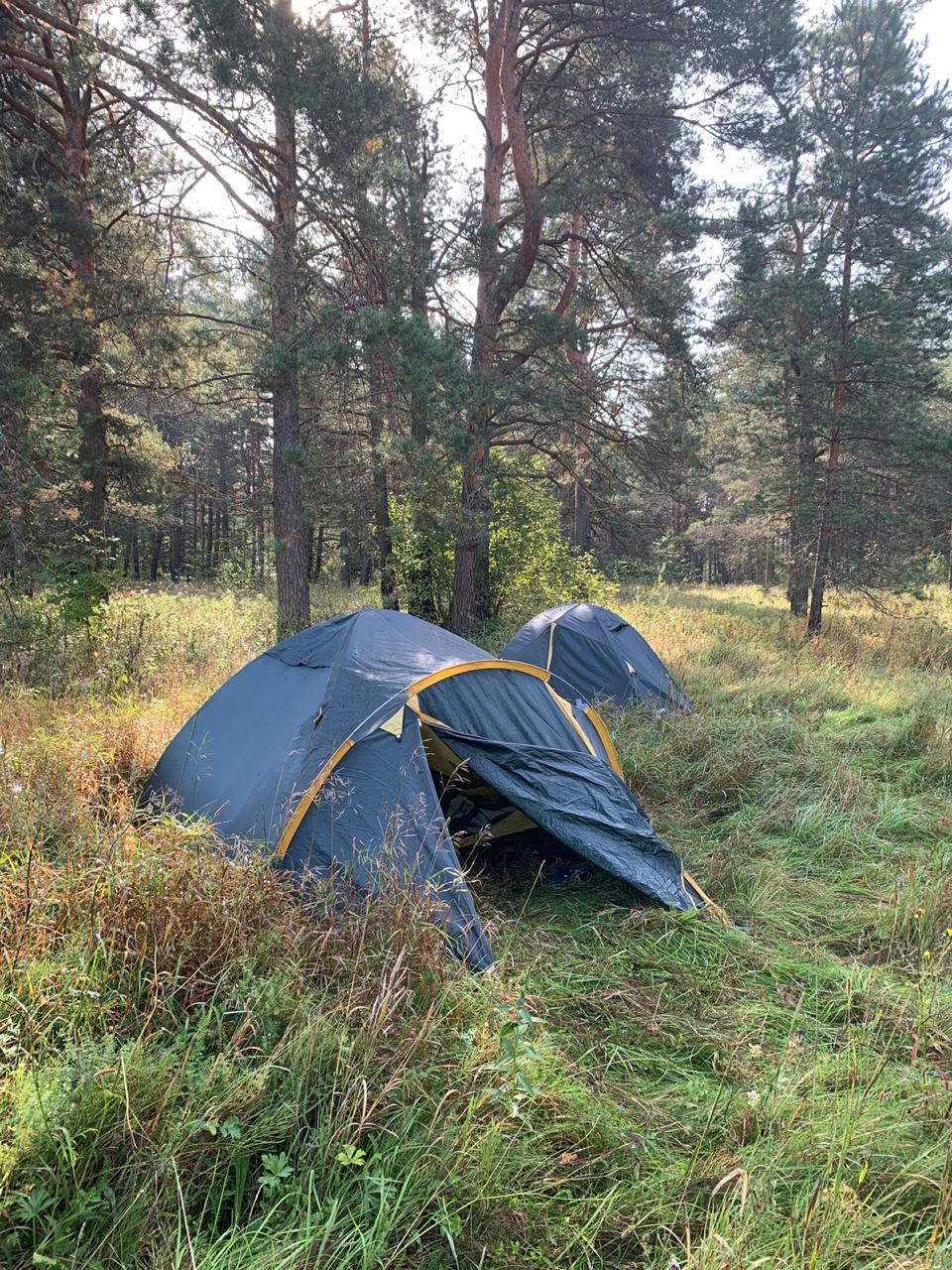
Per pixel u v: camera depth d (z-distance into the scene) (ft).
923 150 43.14
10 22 32.68
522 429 44.75
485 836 14.26
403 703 13.83
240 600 57.77
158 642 32.91
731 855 15.52
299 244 32.12
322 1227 6.64
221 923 9.56
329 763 12.87
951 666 37.24
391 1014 8.61
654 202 41.75
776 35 34.50
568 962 11.92
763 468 52.31
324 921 10.57
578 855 14.65
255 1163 7.43
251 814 13.05
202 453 96.22
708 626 48.52
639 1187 7.66
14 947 8.98
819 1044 10.06
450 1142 7.53
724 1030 10.48
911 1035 10.21
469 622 43.01
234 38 27.22
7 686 23.77
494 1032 9.11
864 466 48.55
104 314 36.60
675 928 12.99
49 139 37.70
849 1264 6.77
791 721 25.32
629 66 39.55
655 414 41.47
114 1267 6.23
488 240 37.78
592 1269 6.90
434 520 35.50
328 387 33.91
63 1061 7.58
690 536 80.23
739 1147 8.15
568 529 72.49
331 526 55.26
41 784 14.19
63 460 33.04
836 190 43.88
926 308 43.73
